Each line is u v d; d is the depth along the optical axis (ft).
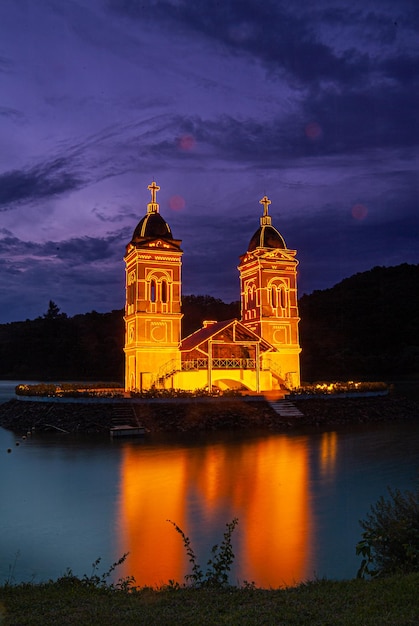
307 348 378.32
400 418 155.33
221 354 171.94
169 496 73.20
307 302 452.35
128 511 66.64
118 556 52.21
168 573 47.85
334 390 159.63
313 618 28.55
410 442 115.14
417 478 81.71
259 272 184.34
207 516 63.98
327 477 83.10
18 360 480.23
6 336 544.62
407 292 456.45
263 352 169.99
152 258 168.04
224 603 32.30
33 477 84.99
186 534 57.82
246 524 60.90
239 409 142.72
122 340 451.94
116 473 87.04
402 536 38.47
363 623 27.25
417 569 36.65
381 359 360.07
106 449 108.37
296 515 63.98
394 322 409.08
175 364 166.50
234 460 96.37
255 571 47.83
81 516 64.80
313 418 144.05
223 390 163.84
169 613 30.37
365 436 123.54
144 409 138.82
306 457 98.78
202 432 130.00
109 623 28.71
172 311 168.55
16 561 51.26
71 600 33.47
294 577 46.34
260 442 115.55
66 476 85.40
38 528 60.64
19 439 121.80
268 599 32.91
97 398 141.69
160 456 100.63
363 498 71.15
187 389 165.17
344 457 98.63
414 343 393.70
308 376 345.92
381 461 94.89
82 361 451.12
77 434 127.85
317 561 50.01
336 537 56.29
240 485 78.64
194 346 159.22
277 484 78.95
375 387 169.27
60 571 48.88
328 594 33.12
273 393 162.61
